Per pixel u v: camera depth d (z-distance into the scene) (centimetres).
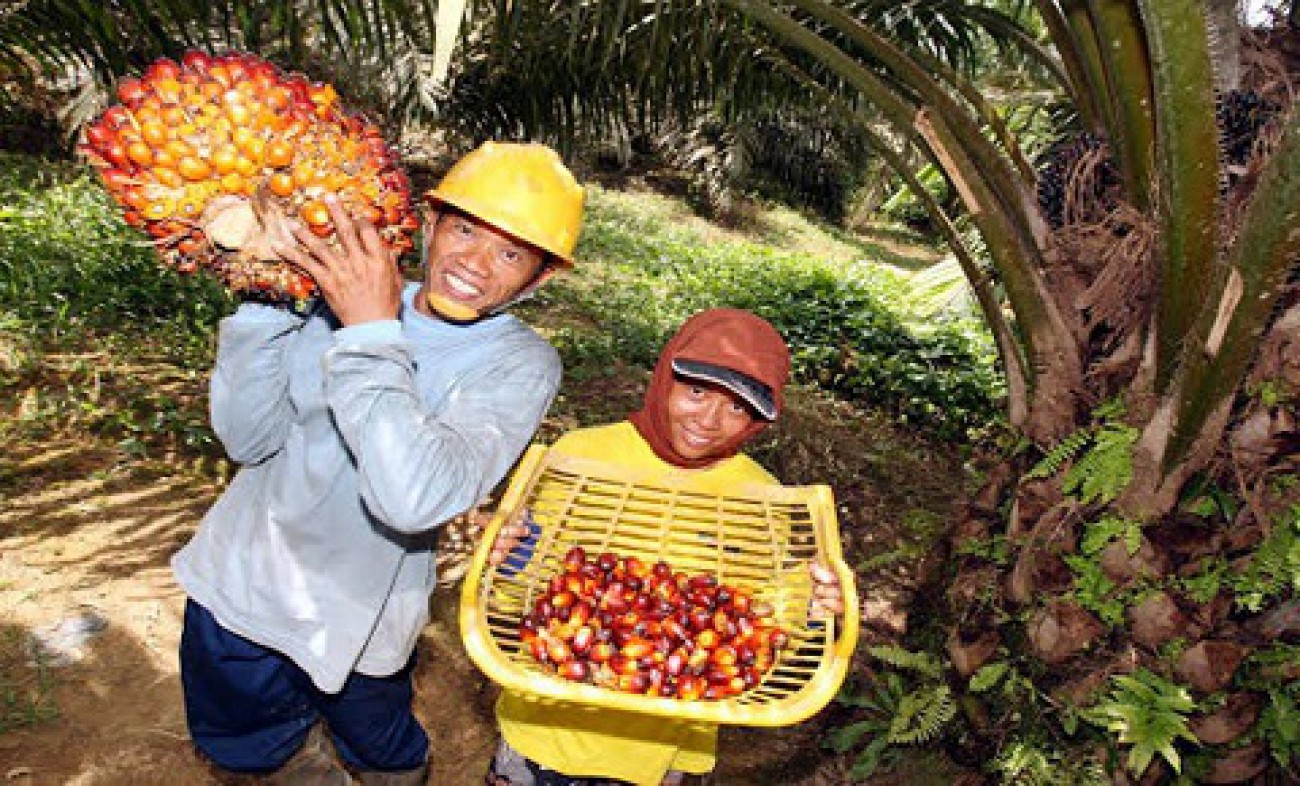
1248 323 221
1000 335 327
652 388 237
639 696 184
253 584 193
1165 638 267
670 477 238
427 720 322
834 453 634
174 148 161
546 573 230
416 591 206
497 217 179
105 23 378
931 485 624
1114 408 277
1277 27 306
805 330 857
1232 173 255
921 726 298
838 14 318
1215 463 262
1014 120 534
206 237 170
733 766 324
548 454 232
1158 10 202
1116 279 270
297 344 190
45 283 561
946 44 458
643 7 422
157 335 567
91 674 310
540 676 184
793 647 219
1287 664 260
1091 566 275
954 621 315
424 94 804
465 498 167
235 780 279
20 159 896
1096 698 274
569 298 871
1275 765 279
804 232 1692
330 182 167
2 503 390
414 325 191
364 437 158
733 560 244
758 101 501
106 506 400
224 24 373
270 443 199
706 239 1402
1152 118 255
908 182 357
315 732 235
